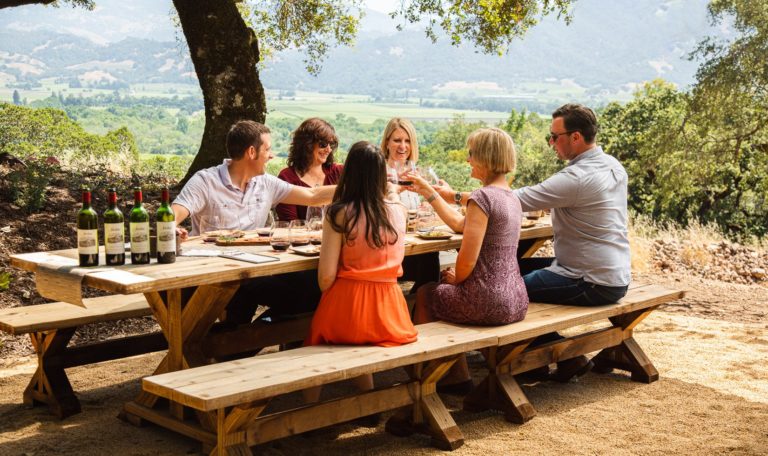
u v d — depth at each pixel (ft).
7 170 26.68
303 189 16.19
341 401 11.65
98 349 13.74
